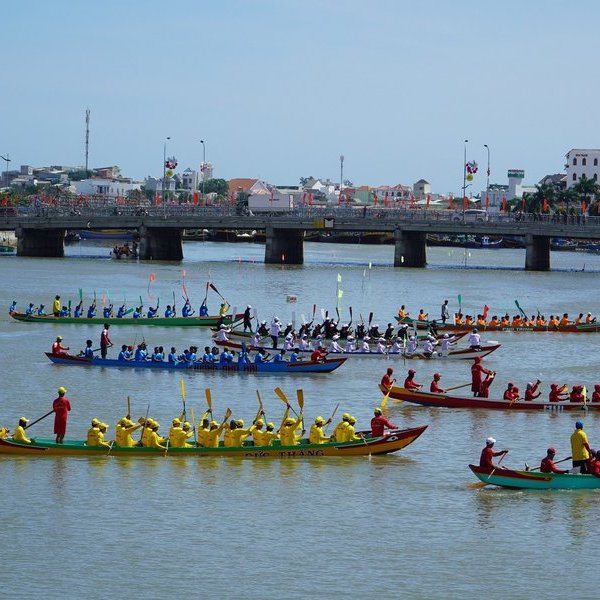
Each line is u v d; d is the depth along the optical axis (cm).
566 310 18838
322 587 5909
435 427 9194
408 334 14075
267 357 11844
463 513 6994
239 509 6975
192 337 14638
